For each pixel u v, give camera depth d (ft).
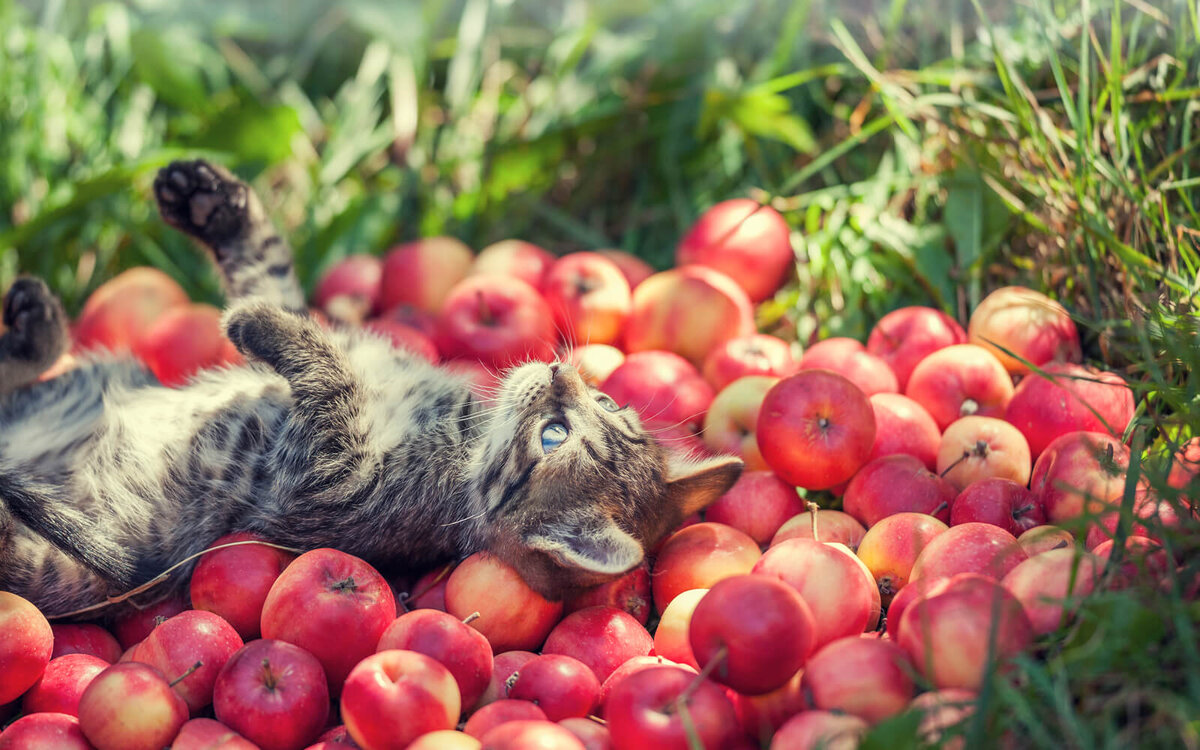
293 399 3.73
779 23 4.53
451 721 3.36
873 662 3.31
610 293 4.10
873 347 4.04
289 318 3.77
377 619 3.51
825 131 4.45
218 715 3.40
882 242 4.16
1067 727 3.20
